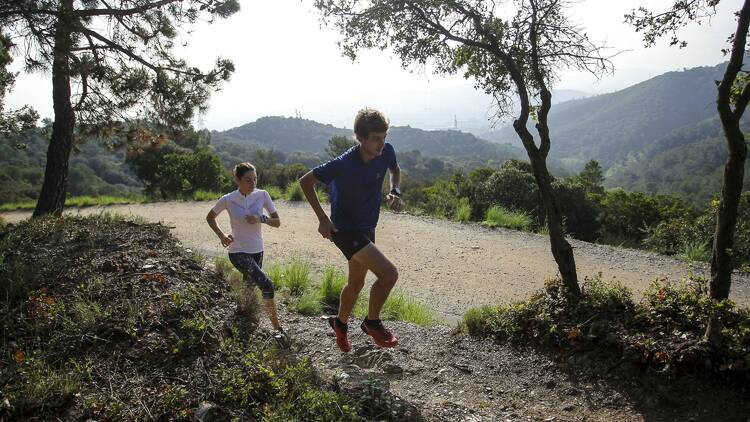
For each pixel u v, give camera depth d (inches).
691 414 144.6
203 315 175.9
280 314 243.8
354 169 140.8
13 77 426.3
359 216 146.4
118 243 239.5
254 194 201.6
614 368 168.7
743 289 346.9
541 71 229.3
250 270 195.0
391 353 198.2
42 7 365.4
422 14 229.0
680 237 486.9
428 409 153.2
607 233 604.1
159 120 465.1
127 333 160.6
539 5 216.4
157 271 206.4
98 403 132.5
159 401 135.0
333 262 423.5
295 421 129.4
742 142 156.2
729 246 161.2
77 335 159.5
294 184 746.8
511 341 203.9
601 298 198.4
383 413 141.3
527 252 479.2
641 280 379.6
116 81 423.5
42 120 473.1
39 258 213.6
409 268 427.2
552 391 168.9
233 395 137.7
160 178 962.7
